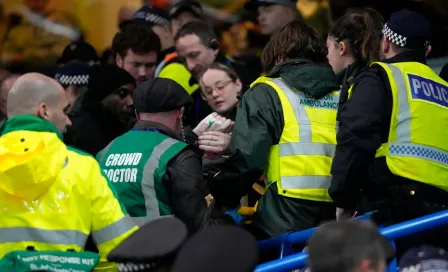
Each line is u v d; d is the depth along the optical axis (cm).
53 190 1238
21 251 1214
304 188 1486
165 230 955
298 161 1486
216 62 1795
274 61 1541
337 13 2294
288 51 1517
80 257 1228
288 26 1534
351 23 1597
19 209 1235
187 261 848
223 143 1532
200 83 1775
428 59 2220
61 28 2931
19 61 2862
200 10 2242
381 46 1551
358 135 1376
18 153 1199
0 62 2850
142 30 1967
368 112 1384
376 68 1431
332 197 1420
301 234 1453
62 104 1320
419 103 1417
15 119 1255
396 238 1333
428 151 1413
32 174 1204
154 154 1421
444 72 1822
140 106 1467
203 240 862
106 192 1266
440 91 1451
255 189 1681
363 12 1620
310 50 1519
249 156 1467
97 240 1266
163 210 1415
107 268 1298
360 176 1402
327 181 1494
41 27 2922
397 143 1409
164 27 2255
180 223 961
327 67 1519
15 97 1298
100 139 1733
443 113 1438
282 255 1466
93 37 2972
